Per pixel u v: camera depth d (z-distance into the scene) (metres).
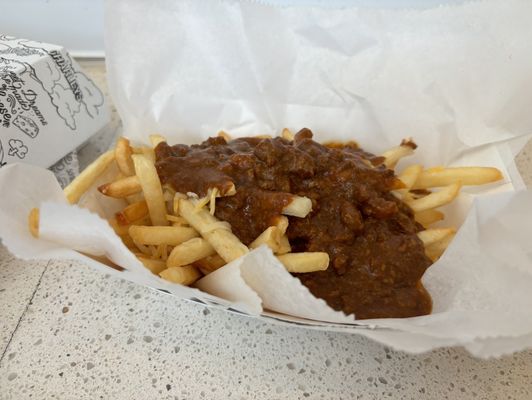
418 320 0.19
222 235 0.21
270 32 0.26
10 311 0.22
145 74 0.27
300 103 0.29
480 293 0.19
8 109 0.25
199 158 0.23
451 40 0.25
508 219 0.19
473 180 0.26
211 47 0.27
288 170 0.23
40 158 0.27
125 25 0.26
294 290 0.17
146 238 0.21
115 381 0.19
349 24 0.26
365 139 0.29
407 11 0.25
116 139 0.33
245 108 0.29
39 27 0.41
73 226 0.18
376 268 0.22
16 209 0.19
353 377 0.20
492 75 0.26
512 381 0.20
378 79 0.27
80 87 0.30
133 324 0.21
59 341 0.20
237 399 0.19
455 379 0.20
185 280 0.20
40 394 0.19
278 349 0.21
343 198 0.23
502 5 0.24
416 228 0.25
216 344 0.21
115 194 0.24
